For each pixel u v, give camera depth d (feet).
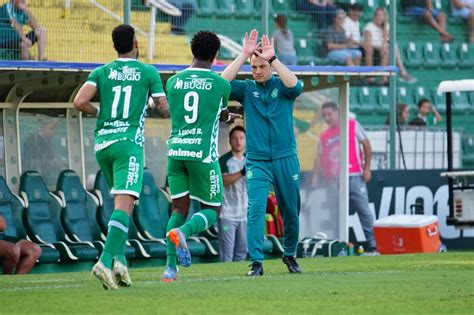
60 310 56.29
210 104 74.43
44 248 108.78
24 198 114.01
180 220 75.36
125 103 68.13
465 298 63.00
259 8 140.26
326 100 136.87
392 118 146.00
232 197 122.31
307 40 143.74
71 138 122.72
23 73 112.16
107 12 125.90
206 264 106.73
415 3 171.83
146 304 58.85
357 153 144.05
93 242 113.60
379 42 146.82
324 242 130.00
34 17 120.37
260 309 56.65
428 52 172.04
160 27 131.95
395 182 146.82
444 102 171.12
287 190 84.38
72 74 114.52
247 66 123.85
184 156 74.08
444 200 149.69
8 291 67.56
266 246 123.13
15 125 117.80
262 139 83.46
